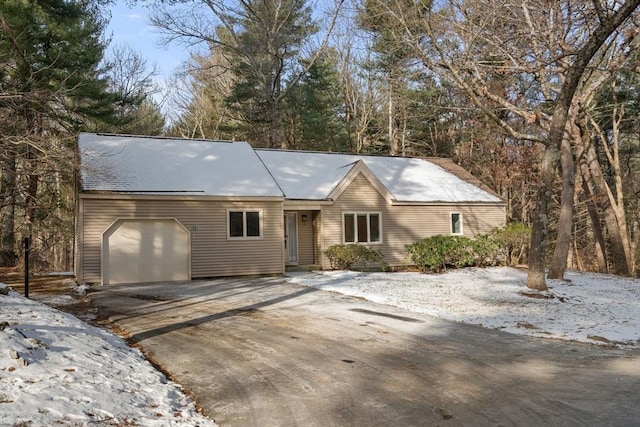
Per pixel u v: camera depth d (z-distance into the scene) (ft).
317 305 39.78
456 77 48.06
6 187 73.31
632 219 111.14
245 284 52.65
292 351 25.82
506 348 27.48
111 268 54.08
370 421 16.58
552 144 47.42
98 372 19.07
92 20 74.95
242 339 28.32
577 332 31.86
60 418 14.38
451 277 60.64
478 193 81.30
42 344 20.15
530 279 49.44
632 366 24.12
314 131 118.62
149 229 56.24
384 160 87.15
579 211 98.37
